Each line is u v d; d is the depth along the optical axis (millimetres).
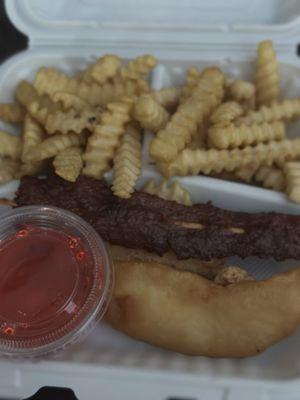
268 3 179
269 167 161
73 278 141
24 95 174
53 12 185
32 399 162
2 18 209
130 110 158
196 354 145
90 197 154
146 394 135
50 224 148
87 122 158
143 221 150
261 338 141
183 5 181
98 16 184
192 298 146
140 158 160
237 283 147
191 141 161
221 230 149
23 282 139
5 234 146
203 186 159
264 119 159
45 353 136
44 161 162
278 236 148
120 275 150
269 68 163
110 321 150
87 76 172
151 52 176
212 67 166
